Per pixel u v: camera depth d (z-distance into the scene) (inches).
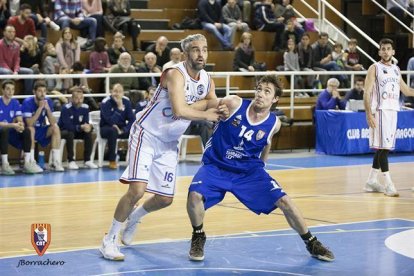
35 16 711.1
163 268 291.9
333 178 561.0
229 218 400.8
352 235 358.6
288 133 742.5
